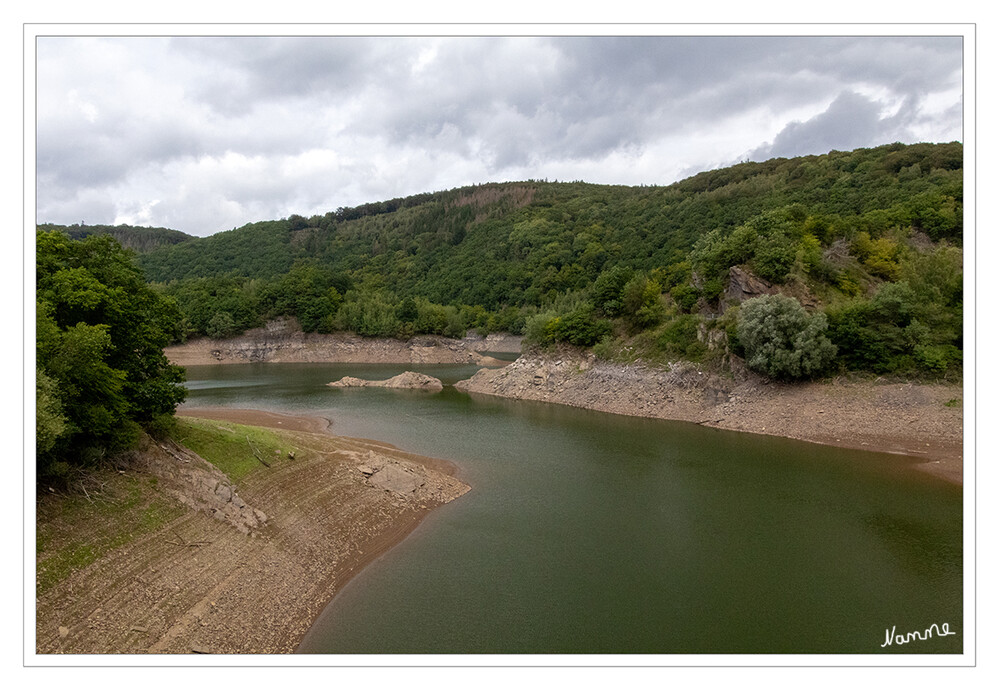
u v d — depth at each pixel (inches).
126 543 963.3
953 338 2368.4
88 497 992.9
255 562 1088.2
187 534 1066.7
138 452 1179.9
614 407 2997.0
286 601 1023.6
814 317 2461.9
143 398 1264.8
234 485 1317.7
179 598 915.4
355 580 1151.6
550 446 2234.3
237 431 1621.6
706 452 2114.9
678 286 3253.0
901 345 2329.0
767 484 1738.4
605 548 1300.4
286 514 1307.8
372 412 3011.8
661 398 2851.9
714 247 3157.0
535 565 1216.2
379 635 949.2
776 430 2361.0
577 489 1716.3
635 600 1069.8
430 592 1099.3
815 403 2373.3
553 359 3617.1
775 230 2938.0
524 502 1608.0
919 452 2004.2
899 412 2196.1
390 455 2011.6
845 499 1601.9
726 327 2733.8
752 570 1193.4
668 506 1565.0
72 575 839.1
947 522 1435.8
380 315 6594.5
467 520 1476.4
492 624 985.5
